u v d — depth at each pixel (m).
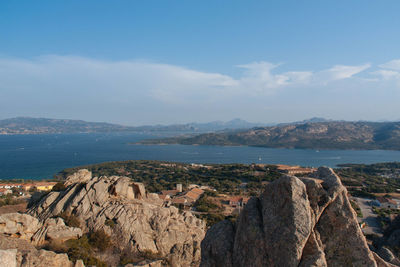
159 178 187.12
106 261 35.28
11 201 66.44
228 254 17.59
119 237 39.41
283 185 16.23
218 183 157.62
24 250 29.64
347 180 170.00
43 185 131.12
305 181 16.83
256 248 15.84
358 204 117.25
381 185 165.12
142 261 36.34
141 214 43.53
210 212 92.75
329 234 15.63
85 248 35.47
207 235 19.50
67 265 30.72
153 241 41.69
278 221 15.53
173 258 39.16
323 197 16.20
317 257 14.13
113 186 45.91
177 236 44.56
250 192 132.12
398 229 43.47
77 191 44.97
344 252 15.27
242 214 17.83
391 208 110.25
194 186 145.38
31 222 35.78
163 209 46.66
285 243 14.66
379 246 43.16
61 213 41.16
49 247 33.69
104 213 41.69
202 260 18.55
